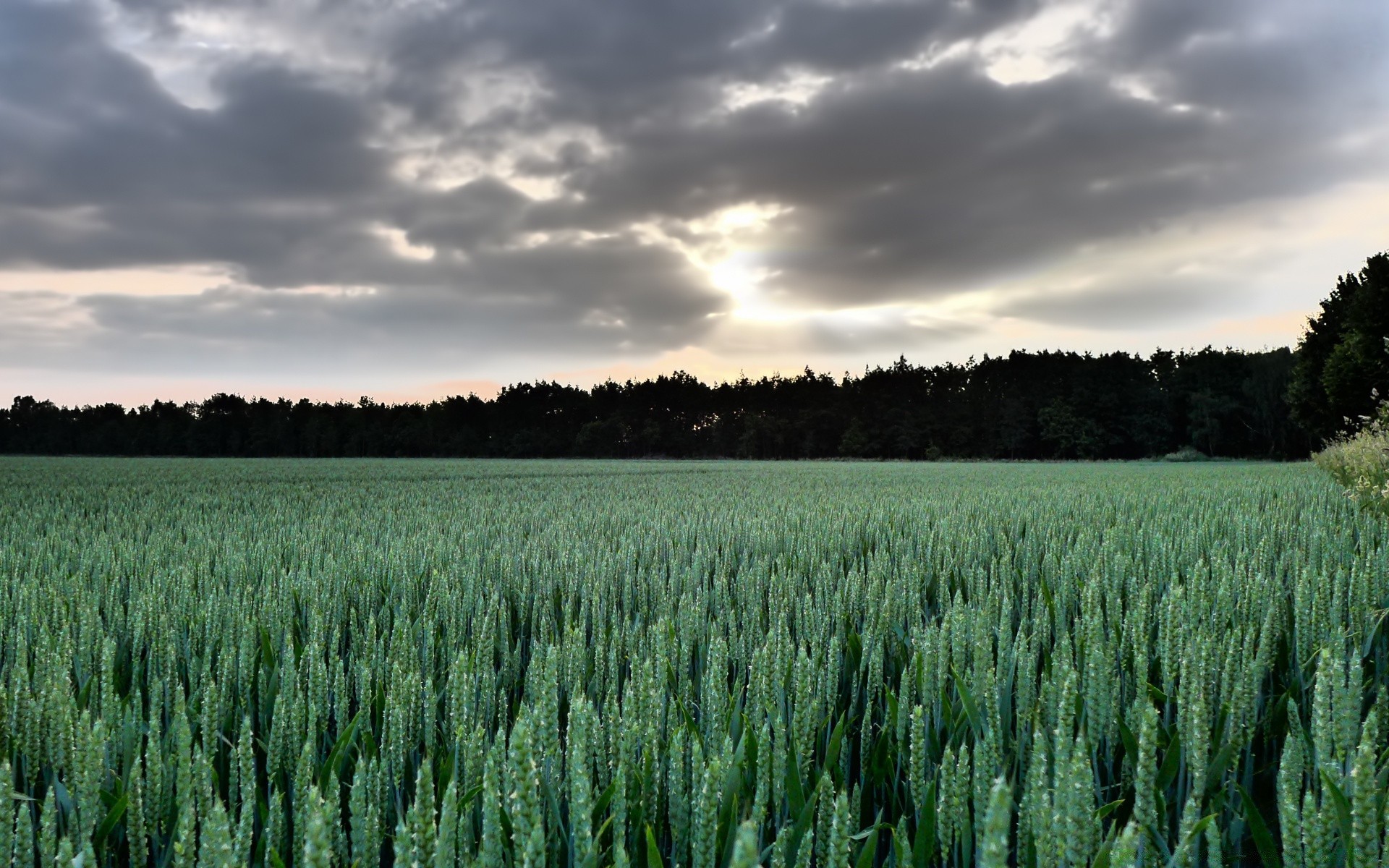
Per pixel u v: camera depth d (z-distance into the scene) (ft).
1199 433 263.90
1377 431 57.67
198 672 11.35
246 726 6.36
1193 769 7.21
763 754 6.75
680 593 17.67
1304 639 11.26
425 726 8.52
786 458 330.13
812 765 8.58
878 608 13.62
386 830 7.86
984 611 8.47
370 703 10.12
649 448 346.13
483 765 7.10
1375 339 150.41
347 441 337.93
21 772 8.64
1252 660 9.30
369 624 11.88
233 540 26.50
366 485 80.59
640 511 41.98
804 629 13.20
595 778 7.55
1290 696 10.37
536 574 18.86
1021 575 19.90
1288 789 6.15
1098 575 16.28
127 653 12.94
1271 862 6.39
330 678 10.49
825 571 18.98
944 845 6.03
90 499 55.67
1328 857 5.80
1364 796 5.27
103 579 18.22
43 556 22.88
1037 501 45.11
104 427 351.05
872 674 10.61
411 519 38.70
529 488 74.13
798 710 8.05
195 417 361.51
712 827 5.57
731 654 11.93
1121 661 10.58
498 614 14.64
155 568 20.13
